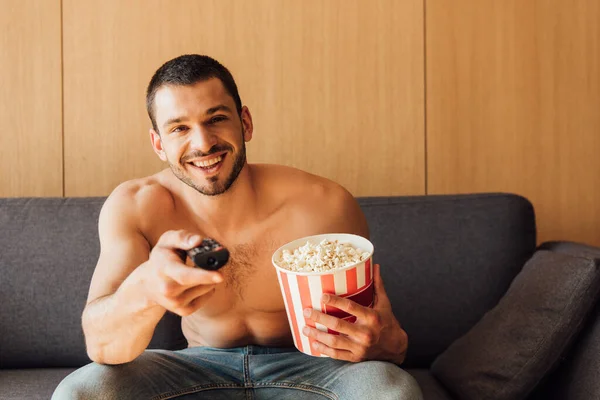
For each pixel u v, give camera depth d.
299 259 1.02
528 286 1.40
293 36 1.92
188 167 1.14
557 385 1.31
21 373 1.53
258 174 1.33
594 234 2.01
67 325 1.57
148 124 1.90
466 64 1.95
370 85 1.94
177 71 1.12
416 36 1.94
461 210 1.66
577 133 1.98
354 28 1.93
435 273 1.62
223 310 1.25
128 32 1.89
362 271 1.00
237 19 1.91
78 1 1.87
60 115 1.89
